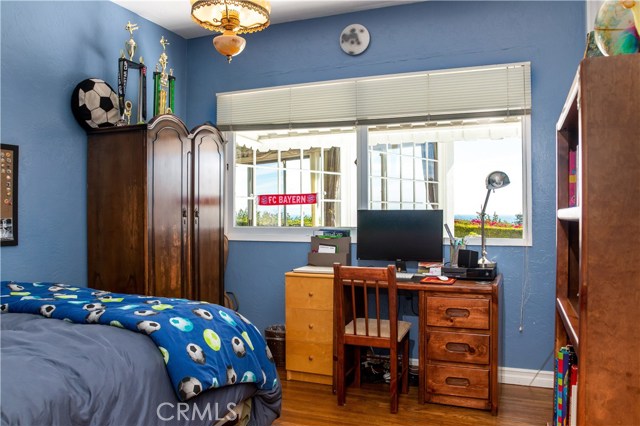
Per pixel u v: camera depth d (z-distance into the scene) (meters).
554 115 3.38
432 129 3.75
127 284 3.21
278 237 4.08
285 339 3.56
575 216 1.48
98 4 3.54
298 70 4.08
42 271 3.10
